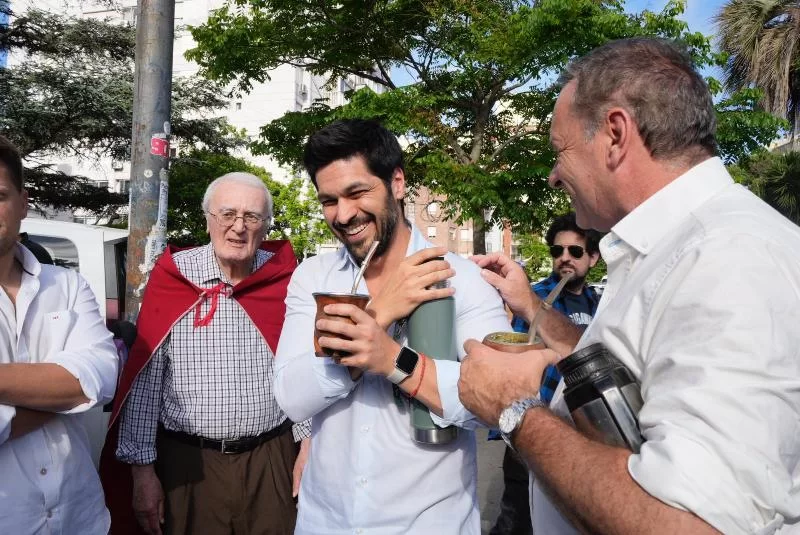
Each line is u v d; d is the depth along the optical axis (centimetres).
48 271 193
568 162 129
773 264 92
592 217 134
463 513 160
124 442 240
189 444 246
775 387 84
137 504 241
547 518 130
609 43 126
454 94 1157
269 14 1112
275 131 1171
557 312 194
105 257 395
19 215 177
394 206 166
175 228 1892
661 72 116
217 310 253
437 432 149
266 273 261
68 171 3362
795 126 1689
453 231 4019
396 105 987
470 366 120
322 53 1177
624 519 87
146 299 255
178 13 4056
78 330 189
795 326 88
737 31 1619
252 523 247
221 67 1102
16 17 1758
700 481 81
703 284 93
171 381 248
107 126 1772
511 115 1241
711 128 117
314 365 155
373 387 162
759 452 82
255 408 248
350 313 136
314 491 168
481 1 1008
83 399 175
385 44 1150
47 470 175
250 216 252
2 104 1678
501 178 985
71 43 1852
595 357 108
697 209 111
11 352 175
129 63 1914
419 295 145
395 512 156
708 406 85
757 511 82
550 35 904
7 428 160
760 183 1523
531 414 108
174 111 1898
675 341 94
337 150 158
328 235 2545
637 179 119
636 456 91
